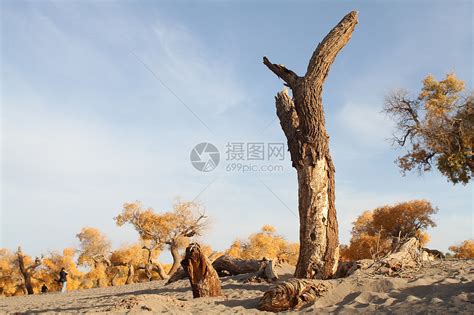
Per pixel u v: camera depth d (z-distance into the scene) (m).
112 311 7.82
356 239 45.78
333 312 7.19
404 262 12.20
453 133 35.88
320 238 11.67
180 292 13.34
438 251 19.95
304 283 8.64
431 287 7.96
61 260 48.56
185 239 41.62
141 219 41.69
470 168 35.72
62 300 17.11
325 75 12.34
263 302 8.39
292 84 12.55
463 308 6.07
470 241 51.34
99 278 49.25
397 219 43.47
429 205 43.25
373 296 7.79
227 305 9.11
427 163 37.47
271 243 49.47
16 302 20.55
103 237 50.16
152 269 48.66
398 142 38.25
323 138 12.14
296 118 12.62
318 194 11.86
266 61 12.95
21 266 42.81
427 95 37.16
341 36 12.27
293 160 12.37
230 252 49.47
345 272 11.88
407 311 6.39
